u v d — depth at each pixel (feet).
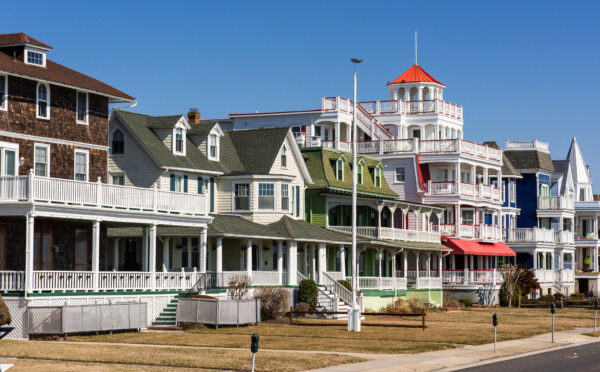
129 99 172.04
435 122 288.51
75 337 137.80
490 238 281.54
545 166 327.67
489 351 129.70
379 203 229.25
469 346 135.85
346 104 273.33
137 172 191.11
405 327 168.86
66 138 160.76
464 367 113.39
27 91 153.69
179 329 154.71
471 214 277.64
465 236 268.62
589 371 108.58
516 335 156.15
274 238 190.90
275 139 215.10
